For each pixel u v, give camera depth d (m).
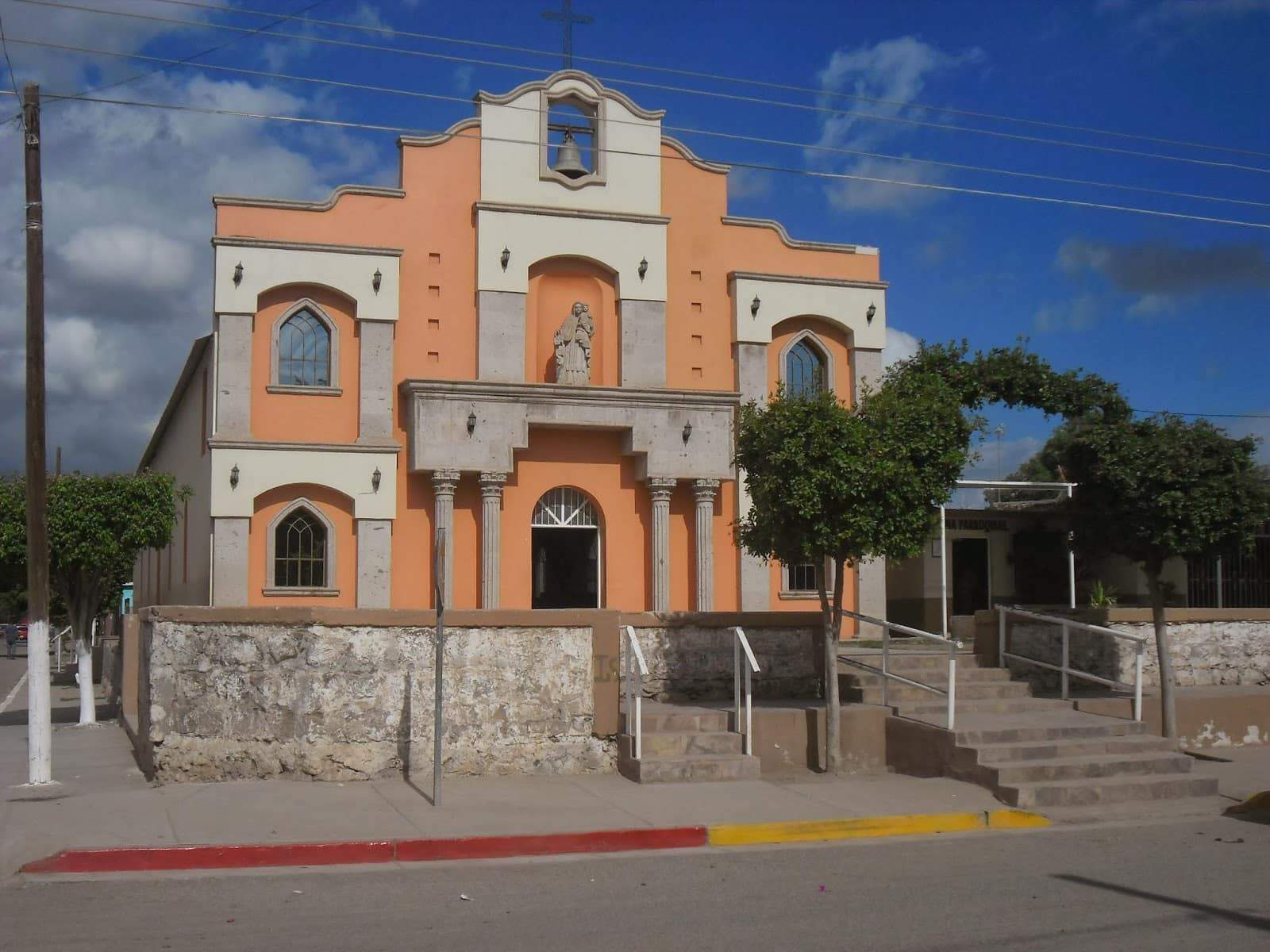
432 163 25.06
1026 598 31.06
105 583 23.31
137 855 10.53
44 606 13.98
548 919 8.90
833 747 15.23
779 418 14.94
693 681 16.92
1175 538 16.66
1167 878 10.52
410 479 24.25
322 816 12.08
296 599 23.42
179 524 30.86
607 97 26.12
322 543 23.86
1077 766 14.55
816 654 17.45
